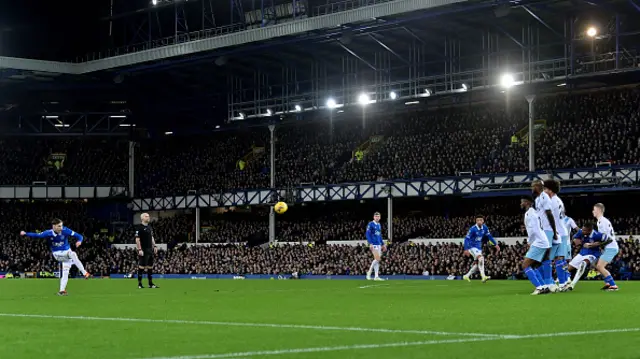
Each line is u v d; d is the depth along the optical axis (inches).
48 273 2844.5
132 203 3331.7
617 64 2230.6
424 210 2970.0
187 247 3021.7
